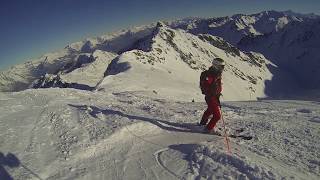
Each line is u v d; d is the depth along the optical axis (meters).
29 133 8.78
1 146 7.80
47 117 10.30
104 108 11.88
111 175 6.60
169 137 8.76
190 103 18.45
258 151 7.79
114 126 9.12
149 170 6.72
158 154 7.52
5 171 6.62
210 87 9.33
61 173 6.66
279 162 7.12
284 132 9.84
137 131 9.02
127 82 72.31
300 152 7.85
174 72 119.94
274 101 25.28
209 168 6.49
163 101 18.77
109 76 77.25
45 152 7.57
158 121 9.98
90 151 7.67
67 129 9.12
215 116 9.24
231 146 7.96
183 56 153.25
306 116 13.06
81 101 14.34
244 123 11.12
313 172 6.60
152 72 98.75
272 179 5.87
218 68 9.38
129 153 7.68
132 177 6.47
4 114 10.73
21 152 7.49
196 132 9.23
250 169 6.23
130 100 17.08
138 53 117.44
